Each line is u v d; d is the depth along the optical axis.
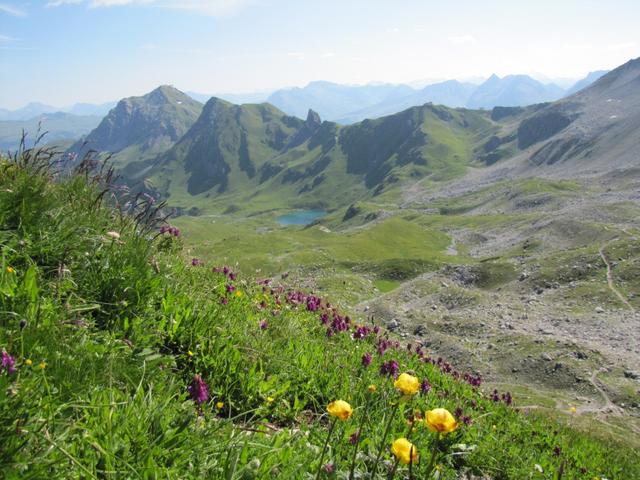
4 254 4.63
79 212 5.98
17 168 5.94
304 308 10.19
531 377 35.62
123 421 3.35
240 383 5.23
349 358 7.67
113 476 2.91
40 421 2.93
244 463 3.52
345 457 4.46
